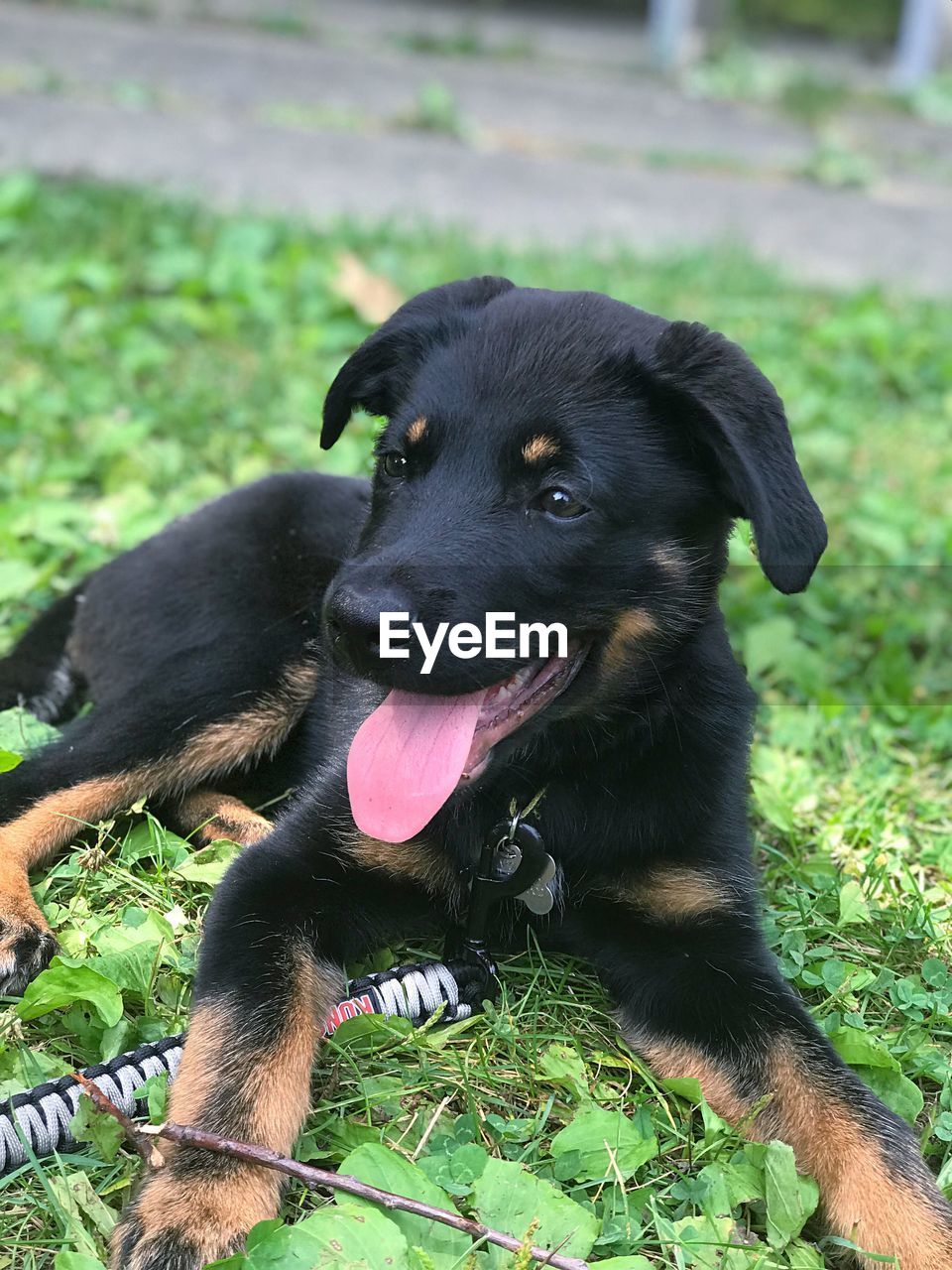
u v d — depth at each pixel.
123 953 0.59
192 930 0.64
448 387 0.60
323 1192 0.55
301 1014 0.58
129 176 1.76
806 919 0.68
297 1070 0.56
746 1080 0.59
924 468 1.27
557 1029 0.62
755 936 0.63
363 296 1.35
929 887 0.73
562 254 1.68
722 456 0.59
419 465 0.60
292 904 0.61
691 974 0.62
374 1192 0.51
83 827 0.68
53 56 2.33
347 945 0.63
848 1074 0.58
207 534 0.76
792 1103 0.58
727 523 0.62
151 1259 0.50
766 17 3.19
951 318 1.66
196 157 1.90
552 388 0.59
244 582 0.74
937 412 1.41
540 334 0.61
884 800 0.79
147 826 0.68
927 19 3.03
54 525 0.89
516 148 2.25
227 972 0.58
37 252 1.39
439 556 0.56
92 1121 0.54
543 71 2.85
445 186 1.97
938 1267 0.53
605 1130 0.56
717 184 2.20
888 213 2.16
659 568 0.60
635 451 0.60
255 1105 0.54
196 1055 0.56
